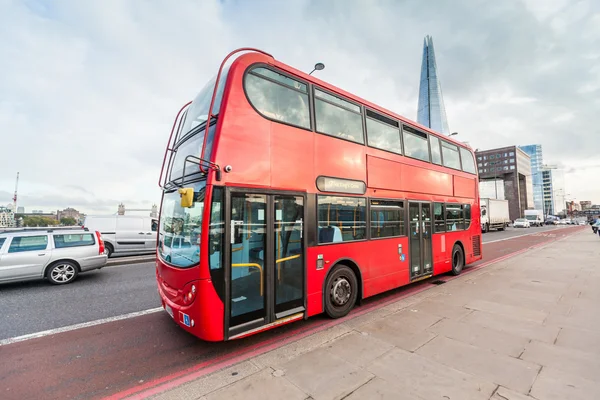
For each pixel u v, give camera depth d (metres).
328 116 5.27
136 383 3.30
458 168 9.36
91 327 5.03
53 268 8.07
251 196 4.08
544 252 13.95
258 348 4.10
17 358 3.95
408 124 7.27
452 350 3.84
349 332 4.52
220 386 3.12
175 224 4.50
